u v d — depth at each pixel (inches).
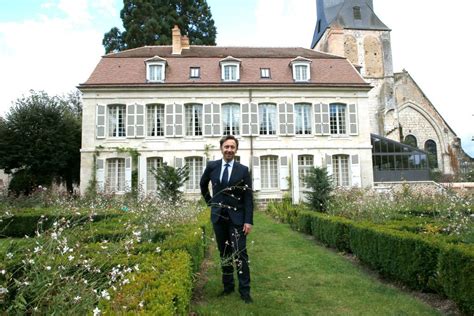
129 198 633.6
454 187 698.8
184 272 150.1
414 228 268.5
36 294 113.3
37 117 883.4
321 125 935.7
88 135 879.1
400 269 219.1
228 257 191.8
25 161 869.2
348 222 311.4
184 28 1331.2
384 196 505.4
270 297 200.4
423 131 1534.2
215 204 199.8
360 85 948.0
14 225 444.8
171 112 903.1
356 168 933.2
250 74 948.6
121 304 108.1
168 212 331.3
